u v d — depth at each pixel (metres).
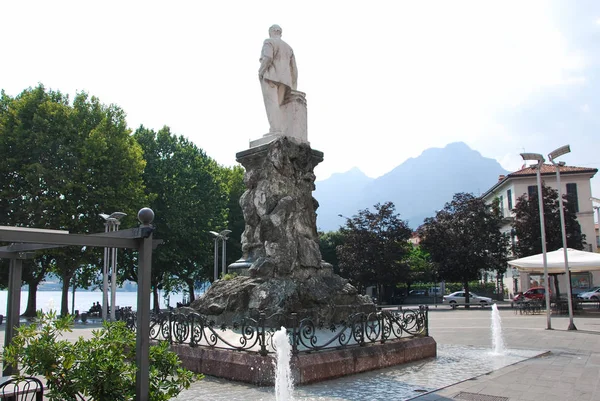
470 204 40.84
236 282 11.34
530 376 8.76
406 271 43.50
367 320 9.34
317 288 11.26
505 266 41.47
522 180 48.88
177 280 42.84
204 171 38.34
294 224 11.96
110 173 30.16
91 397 4.86
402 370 9.16
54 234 4.37
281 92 13.33
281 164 12.22
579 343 13.84
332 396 7.06
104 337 5.28
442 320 23.95
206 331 10.24
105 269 26.09
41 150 28.34
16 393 5.05
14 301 6.55
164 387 5.27
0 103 30.16
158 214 35.56
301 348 8.38
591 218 47.28
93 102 32.03
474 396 7.21
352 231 43.94
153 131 37.66
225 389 7.45
